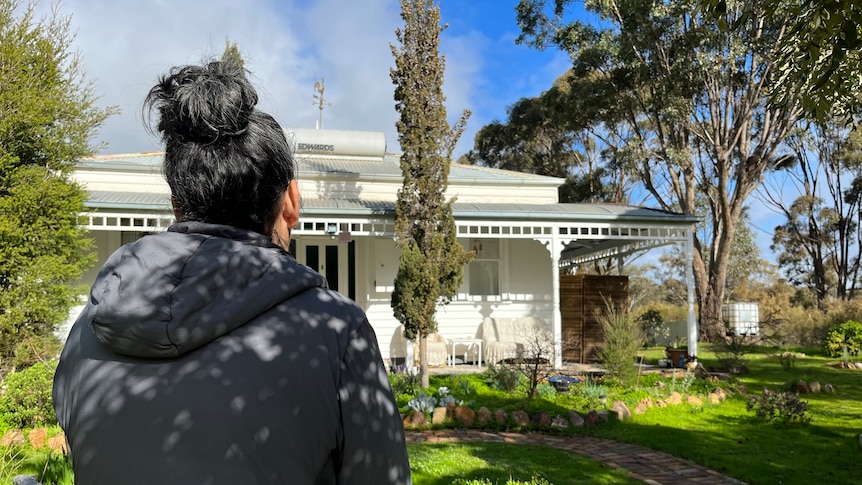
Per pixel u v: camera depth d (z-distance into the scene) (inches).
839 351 659.4
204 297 35.0
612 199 1267.2
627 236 511.8
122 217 436.5
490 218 502.6
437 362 498.3
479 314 557.3
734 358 538.6
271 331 36.1
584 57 897.5
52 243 364.8
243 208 41.8
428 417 327.3
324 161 662.5
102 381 35.9
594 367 506.9
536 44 997.8
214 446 32.6
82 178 525.7
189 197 41.1
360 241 548.1
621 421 331.3
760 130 976.9
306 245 540.4
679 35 805.2
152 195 496.4
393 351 537.6
